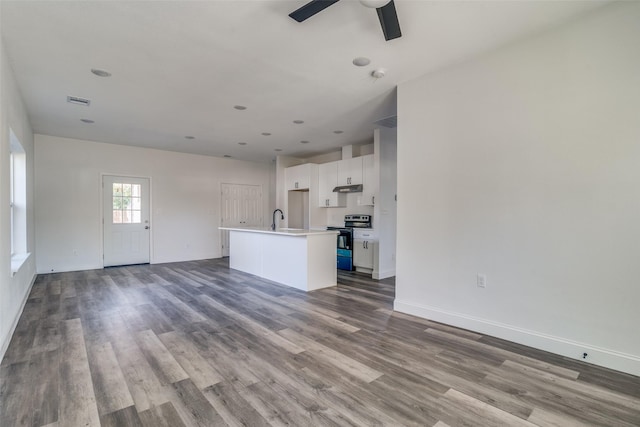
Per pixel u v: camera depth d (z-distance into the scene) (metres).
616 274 2.27
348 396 1.97
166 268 6.35
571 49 2.43
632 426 1.69
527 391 2.02
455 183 3.10
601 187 2.32
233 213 8.12
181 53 2.84
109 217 6.36
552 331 2.55
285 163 7.80
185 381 2.13
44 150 5.65
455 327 3.10
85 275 5.58
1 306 2.46
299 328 3.11
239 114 4.52
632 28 2.19
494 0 2.15
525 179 2.67
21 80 3.34
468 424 1.71
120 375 2.21
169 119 4.73
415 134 3.40
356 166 6.18
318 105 4.17
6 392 1.99
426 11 2.26
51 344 2.72
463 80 3.03
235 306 3.83
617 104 2.25
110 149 6.33
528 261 2.66
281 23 2.40
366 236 5.95
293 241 4.83
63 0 2.12
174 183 7.16
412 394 1.99
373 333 2.97
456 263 3.11
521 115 2.69
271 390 2.03
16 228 4.34
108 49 2.76
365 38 2.62
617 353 2.26
